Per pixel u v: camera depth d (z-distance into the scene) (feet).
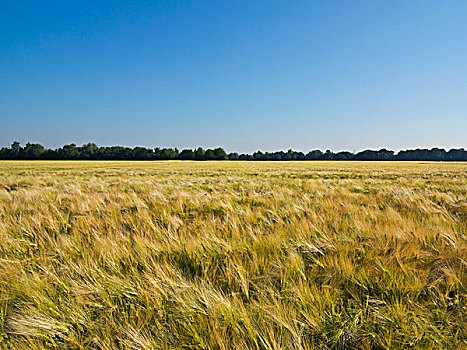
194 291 7.34
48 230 12.87
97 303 7.04
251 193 24.31
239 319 6.26
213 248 9.79
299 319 6.50
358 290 7.75
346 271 8.16
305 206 17.39
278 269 8.59
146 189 28.99
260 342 5.81
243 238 10.77
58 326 6.16
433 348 5.72
